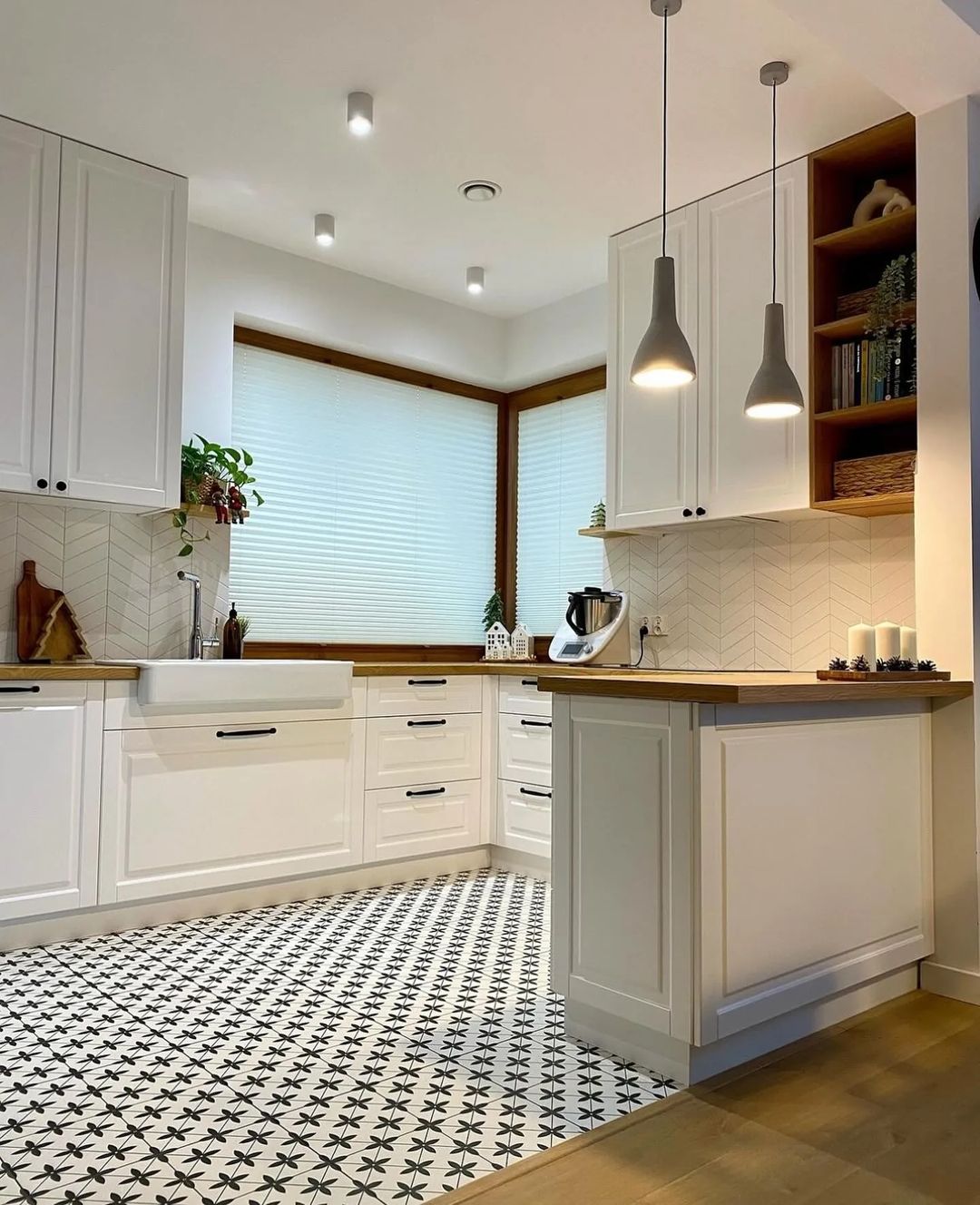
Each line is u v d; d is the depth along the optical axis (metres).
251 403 4.40
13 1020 2.45
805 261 3.42
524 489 5.30
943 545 2.81
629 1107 2.01
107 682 3.21
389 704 3.97
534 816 4.10
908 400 3.13
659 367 2.57
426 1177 1.73
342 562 4.68
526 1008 2.58
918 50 2.54
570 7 2.63
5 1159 1.78
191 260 4.05
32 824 3.04
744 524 3.93
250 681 3.48
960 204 2.81
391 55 2.86
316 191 3.75
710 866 2.09
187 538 4.00
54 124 3.28
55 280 3.34
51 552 3.64
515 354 5.16
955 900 2.75
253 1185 1.70
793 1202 1.66
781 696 2.13
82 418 3.39
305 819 3.68
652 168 3.54
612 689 2.23
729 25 2.70
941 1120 1.96
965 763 2.75
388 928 3.34
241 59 2.89
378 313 4.67
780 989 2.27
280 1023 2.45
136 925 3.31
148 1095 2.04
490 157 3.47
